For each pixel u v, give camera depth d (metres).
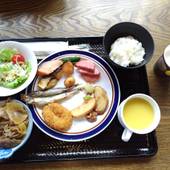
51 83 0.48
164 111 0.49
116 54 0.48
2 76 0.48
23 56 0.50
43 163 0.45
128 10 0.56
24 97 0.47
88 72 0.49
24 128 0.45
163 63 0.49
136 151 0.46
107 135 0.47
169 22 0.55
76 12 0.55
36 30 0.53
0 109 0.46
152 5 0.56
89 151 0.46
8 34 0.52
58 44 0.51
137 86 0.50
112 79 0.49
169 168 0.46
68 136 0.46
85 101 0.48
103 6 0.56
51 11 0.54
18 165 0.45
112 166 0.46
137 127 0.46
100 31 0.54
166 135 0.48
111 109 0.48
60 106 0.47
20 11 0.54
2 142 0.44
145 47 0.50
